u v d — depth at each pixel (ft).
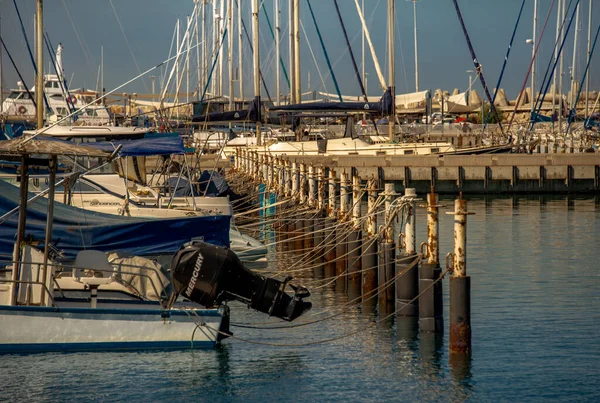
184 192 95.20
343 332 54.54
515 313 59.82
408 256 56.59
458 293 46.68
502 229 107.04
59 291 49.85
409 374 45.96
